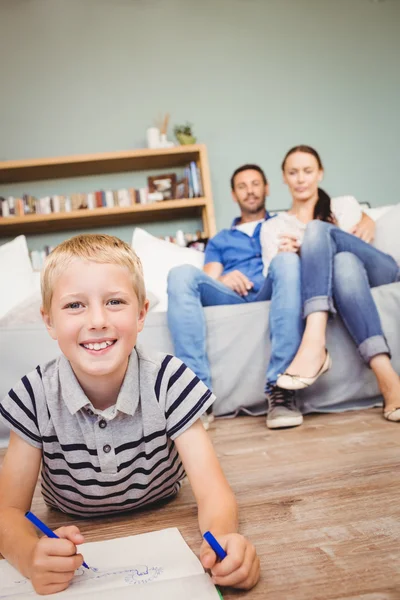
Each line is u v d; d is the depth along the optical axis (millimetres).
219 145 3867
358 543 656
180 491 975
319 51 3984
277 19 3971
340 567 598
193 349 1595
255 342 1725
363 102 3988
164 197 3580
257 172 2881
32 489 756
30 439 746
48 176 3709
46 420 736
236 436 1411
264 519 771
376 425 1360
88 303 688
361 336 1523
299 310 1565
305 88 3953
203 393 771
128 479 754
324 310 1521
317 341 1496
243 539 585
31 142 3773
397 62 4035
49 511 928
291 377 1448
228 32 3932
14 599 562
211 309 1733
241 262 2400
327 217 2266
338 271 1569
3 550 649
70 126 3799
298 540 685
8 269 2566
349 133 3957
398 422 1365
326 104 3957
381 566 590
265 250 2215
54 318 720
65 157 3453
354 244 1687
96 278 688
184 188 3559
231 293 1825
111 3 3873
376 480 898
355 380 1656
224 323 1727
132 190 3535
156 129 3588
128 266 732
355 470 969
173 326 1615
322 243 1570
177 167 3803
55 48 3826
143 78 3857
